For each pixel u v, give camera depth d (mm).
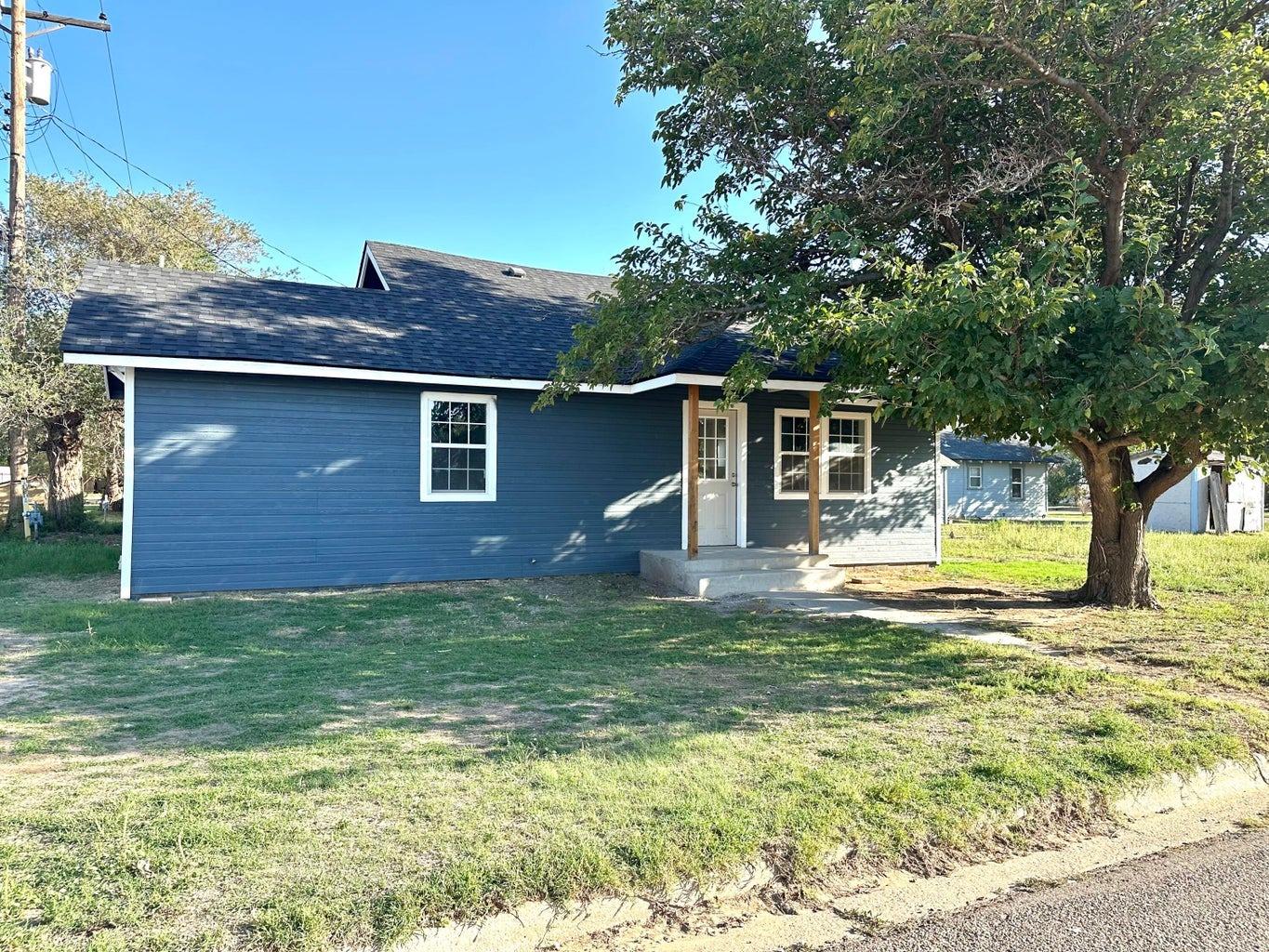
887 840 3471
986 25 6473
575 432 11836
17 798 3625
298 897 2793
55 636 7344
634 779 3934
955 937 2904
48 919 2646
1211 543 18141
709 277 8711
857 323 6238
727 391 7758
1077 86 6945
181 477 9609
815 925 2980
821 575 11227
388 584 10688
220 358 9320
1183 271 8664
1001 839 3672
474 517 11211
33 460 25438
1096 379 5949
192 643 7141
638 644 7336
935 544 14602
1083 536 20969
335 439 10375
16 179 15875
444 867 3012
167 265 25359
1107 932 2951
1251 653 7199
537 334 12594
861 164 8414
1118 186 7402
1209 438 6949
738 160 8648
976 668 6473
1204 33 6770
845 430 13906
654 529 12367
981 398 5891
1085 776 4172
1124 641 7715
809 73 8172
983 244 8836
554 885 2957
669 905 3041
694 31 8094
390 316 11844
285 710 5125
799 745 4539
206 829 3289
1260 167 7375
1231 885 3320
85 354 8703
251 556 9953
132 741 4469
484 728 4805
